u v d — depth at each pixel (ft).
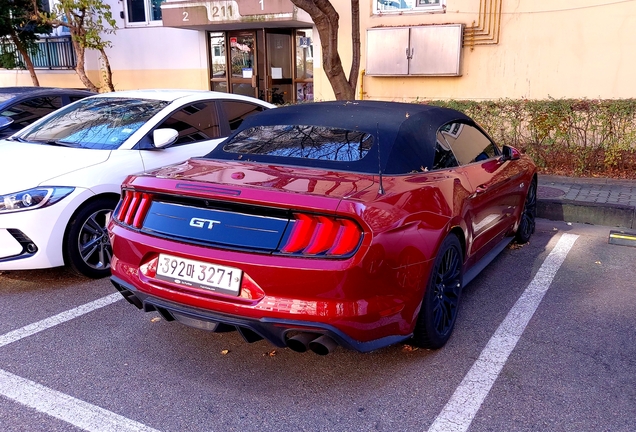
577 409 9.79
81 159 15.98
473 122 15.85
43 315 13.79
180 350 12.06
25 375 11.03
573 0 31.01
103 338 12.60
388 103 14.35
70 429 9.33
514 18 32.53
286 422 9.54
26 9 41.24
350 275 9.17
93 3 38.22
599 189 24.58
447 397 10.22
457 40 33.19
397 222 9.85
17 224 14.33
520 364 11.35
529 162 18.84
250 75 41.45
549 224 22.21
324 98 38.88
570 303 14.38
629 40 30.22
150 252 10.51
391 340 10.25
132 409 9.91
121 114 18.49
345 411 9.84
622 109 25.64
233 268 9.60
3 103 23.62
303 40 39.99
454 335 12.64
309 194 9.55
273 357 11.76
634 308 14.03
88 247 15.74
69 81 48.55
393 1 35.47
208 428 9.39
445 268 11.89
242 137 13.61
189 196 10.14
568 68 31.94
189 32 43.06
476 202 13.24
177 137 17.78
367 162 11.50
